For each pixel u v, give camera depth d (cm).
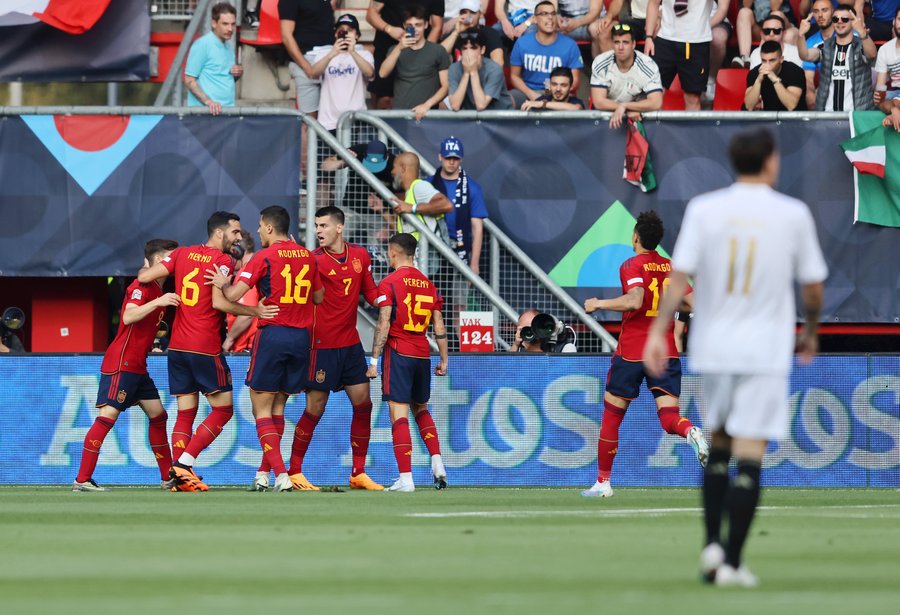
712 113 5338
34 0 5906
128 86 6412
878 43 6056
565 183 5362
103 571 1914
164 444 4497
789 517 3117
